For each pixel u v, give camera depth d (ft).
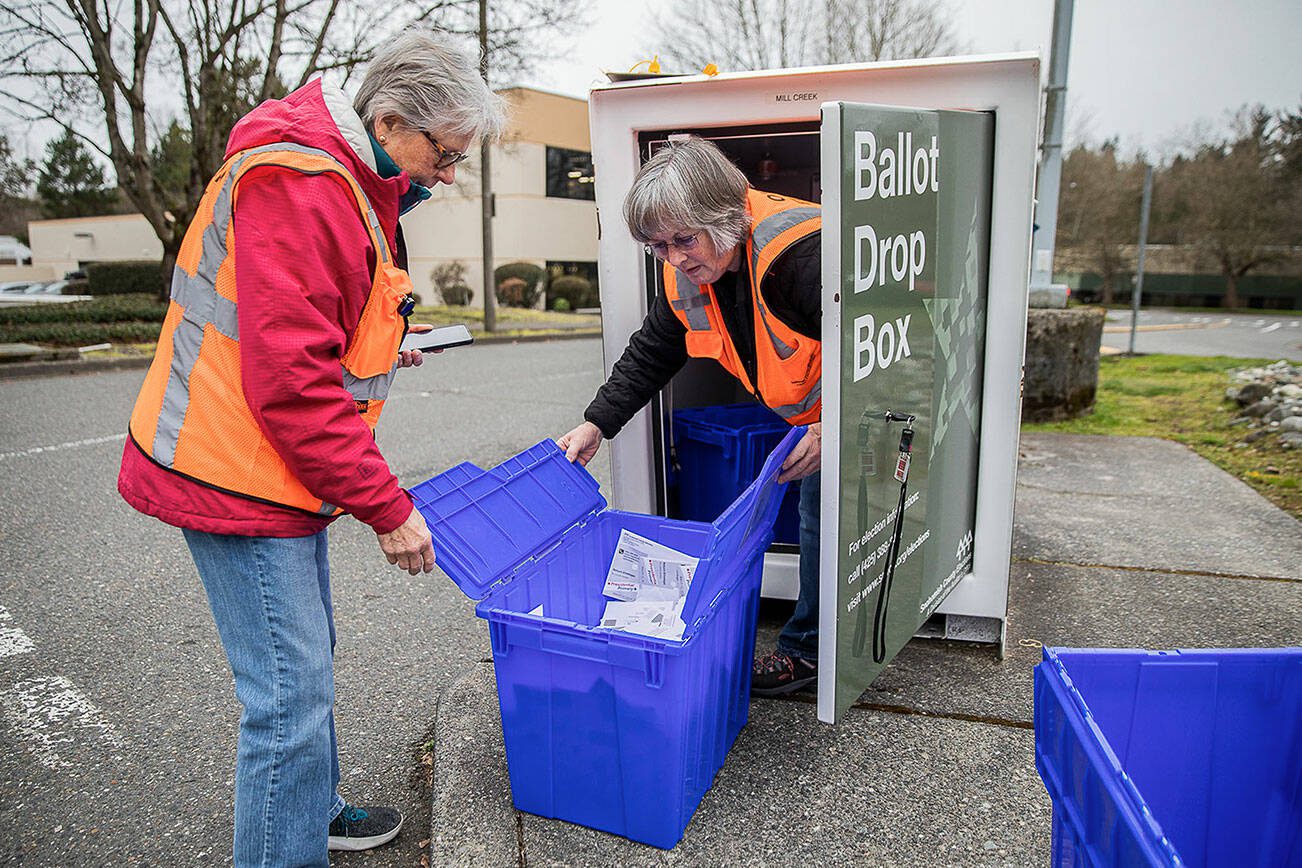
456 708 8.05
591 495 7.59
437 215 89.61
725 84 8.11
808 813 6.55
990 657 8.96
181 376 4.82
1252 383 22.49
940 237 6.99
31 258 131.54
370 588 11.53
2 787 7.30
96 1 41.68
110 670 9.36
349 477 4.77
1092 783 3.64
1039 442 19.13
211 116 45.73
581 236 92.84
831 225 5.35
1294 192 103.76
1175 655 4.43
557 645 5.89
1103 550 12.10
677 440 10.25
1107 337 56.18
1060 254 113.39
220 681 9.13
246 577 4.97
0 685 9.03
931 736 7.53
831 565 5.86
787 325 6.56
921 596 7.61
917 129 6.31
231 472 4.76
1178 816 4.67
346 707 8.53
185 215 47.75
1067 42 22.49
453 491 6.39
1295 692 4.53
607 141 8.54
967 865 6.00
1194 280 113.19
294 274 4.52
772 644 9.41
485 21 41.88
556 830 6.41
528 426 21.84
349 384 5.11
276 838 5.17
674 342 7.83
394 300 5.20
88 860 6.40
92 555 12.68
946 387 7.52
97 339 39.58
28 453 18.57
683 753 6.06
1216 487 15.25
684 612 5.76
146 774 7.50
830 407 5.61
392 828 6.53
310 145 4.63
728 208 6.25
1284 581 10.93
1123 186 109.91
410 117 4.94
